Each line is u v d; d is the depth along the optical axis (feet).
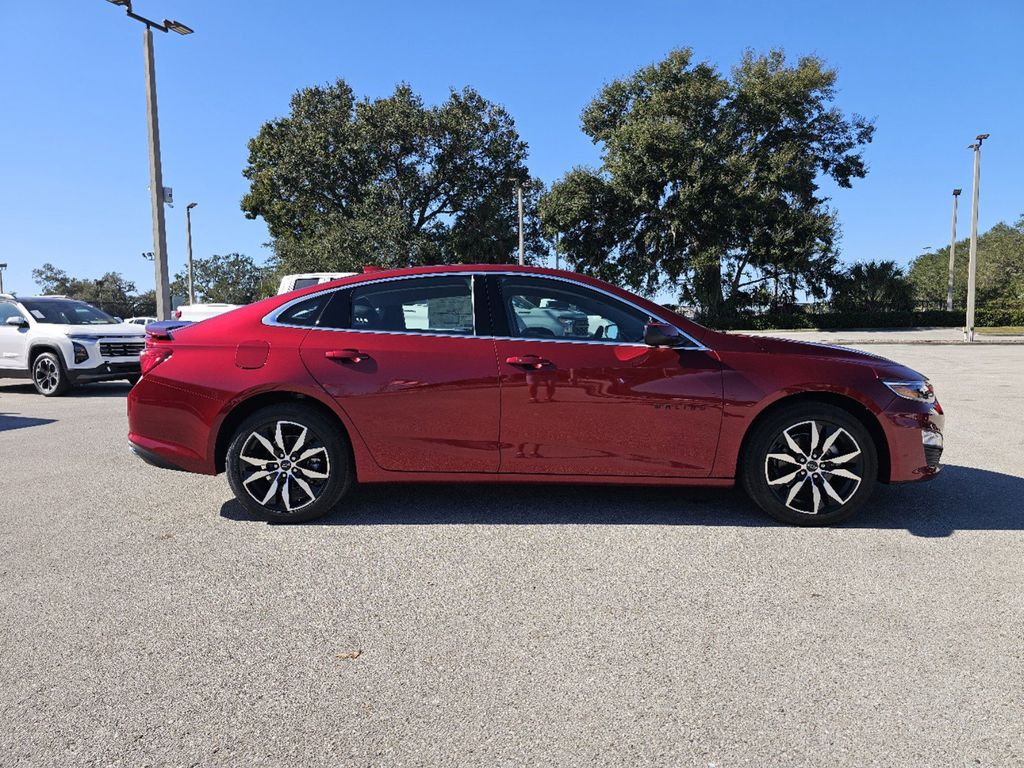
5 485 17.98
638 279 131.85
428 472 14.42
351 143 134.92
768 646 9.50
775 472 14.32
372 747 7.46
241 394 14.33
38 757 7.30
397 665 9.11
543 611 10.60
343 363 14.32
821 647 9.46
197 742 7.55
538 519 14.82
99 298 325.42
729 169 124.36
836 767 7.08
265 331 14.70
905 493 16.76
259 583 11.71
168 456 14.78
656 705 8.18
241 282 381.60
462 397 14.19
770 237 127.24
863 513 15.19
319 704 8.25
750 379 14.08
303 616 10.51
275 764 7.18
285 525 14.62
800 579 11.70
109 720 7.96
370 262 128.16
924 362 56.54
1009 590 11.23
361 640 9.77
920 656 9.22
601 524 14.49
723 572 12.01
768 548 13.12
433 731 7.73
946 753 7.29
